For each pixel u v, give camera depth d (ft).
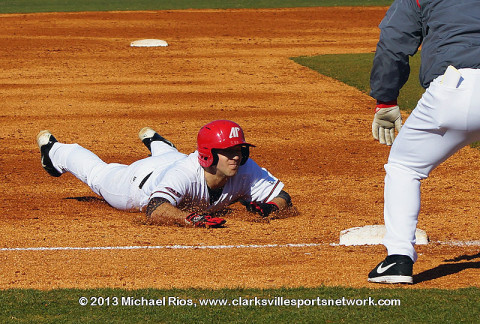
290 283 59.41
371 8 424.87
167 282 60.18
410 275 56.70
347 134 143.54
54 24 357.61
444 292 55.88
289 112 165.48
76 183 106.63
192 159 82.23
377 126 62.95
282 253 68.69
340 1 460.14
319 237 75.31
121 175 88.74
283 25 358.84
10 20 371.97
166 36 318.24
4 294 56.95
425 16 55.06
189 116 160.35
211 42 298.97
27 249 70.85
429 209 89.20
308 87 197.88
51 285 60.03
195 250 69.87
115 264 65.51
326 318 51.11
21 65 236.22
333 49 276.21
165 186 80.64
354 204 92.48
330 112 165.58
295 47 283.79
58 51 269.23
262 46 287.28
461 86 51.26
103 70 227.61
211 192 82.79
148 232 77.20
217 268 63.93
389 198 56.44
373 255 67.41
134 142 135.85
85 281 60.85
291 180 107.96
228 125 78.79
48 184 105.50
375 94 60.18
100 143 134.72
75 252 69.62
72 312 52.90
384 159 122.62
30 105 171.53
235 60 248.93
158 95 185.37
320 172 113.39
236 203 92.17
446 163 117.70
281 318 51.24
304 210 89.20
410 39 56.90
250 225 80.84
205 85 200.85
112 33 327.26
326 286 58.08
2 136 139.95
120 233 76.95
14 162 119.85
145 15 398.01
